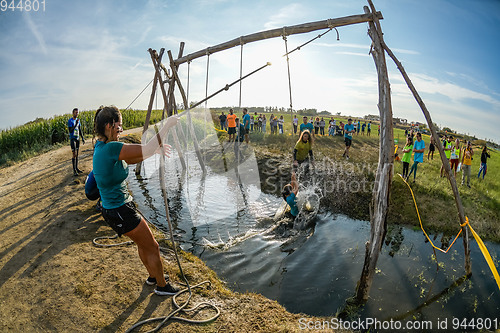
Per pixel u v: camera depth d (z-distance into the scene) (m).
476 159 14.73
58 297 3.28
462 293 4.05
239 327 2.97
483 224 6.61
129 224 2.85
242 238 5.31
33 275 3.70
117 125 2.71
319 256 4.86
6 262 4.02
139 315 3.02
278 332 2.94
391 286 4.15
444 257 5.15
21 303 3.19
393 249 5.43
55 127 17.02
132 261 4.11
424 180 9.33
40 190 7.52
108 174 2.62
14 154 14.41
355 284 4.09
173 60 8.58
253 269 4.38
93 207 6.14
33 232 4.96
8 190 7.82
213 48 6.05
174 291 3.40
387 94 3.59
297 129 18.05
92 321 2.90
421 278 4.39
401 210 7.28
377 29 3.72
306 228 6.05
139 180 8.87
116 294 3.35
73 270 3.81
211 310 3.21
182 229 5.54
